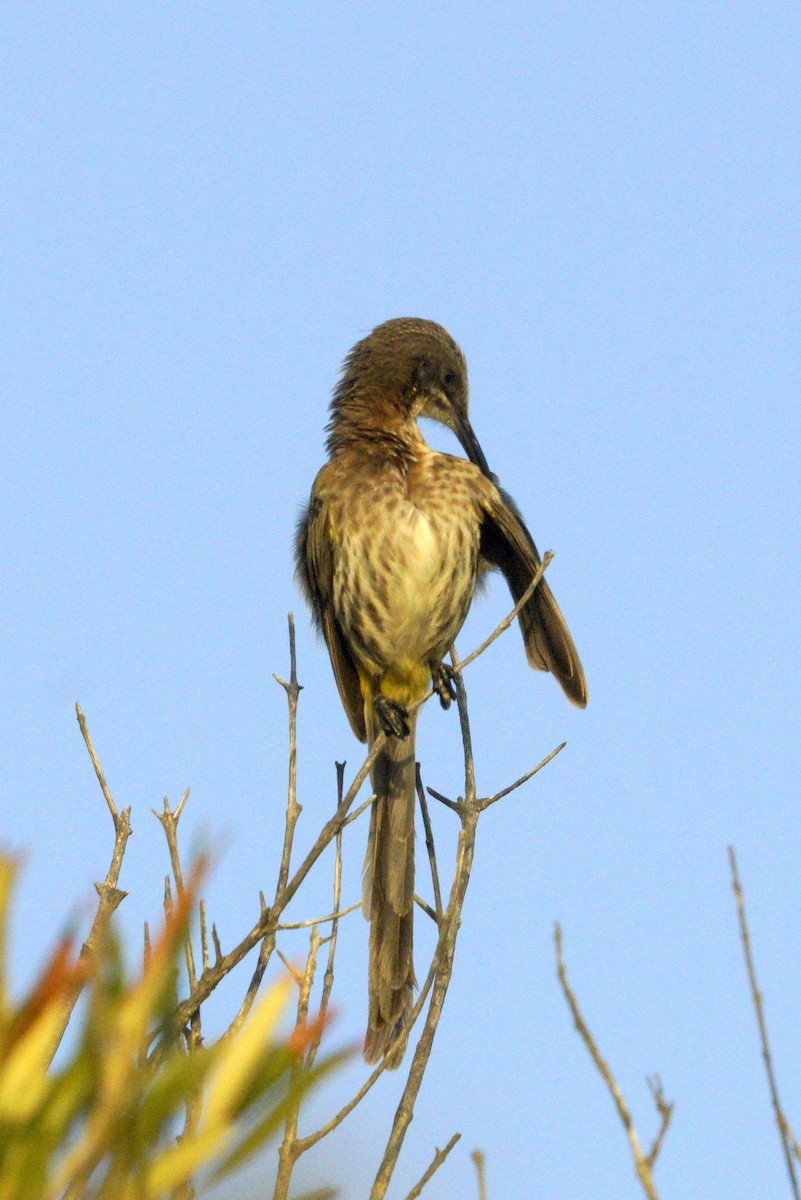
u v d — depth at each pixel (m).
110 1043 3.35
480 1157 6.46
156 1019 4.04
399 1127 7.52
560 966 5.87
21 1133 3.33
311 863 7.41
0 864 3.40
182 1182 3.75
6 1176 3.31
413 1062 7.77
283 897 7.30
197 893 3.50
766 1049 6.25
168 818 8.32
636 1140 5.55
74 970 3.64
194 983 7.52
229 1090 3.60
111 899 7.72
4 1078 3.37
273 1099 3.67
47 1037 3.66
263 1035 3.67
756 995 6.37
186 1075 3.52
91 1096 3.41
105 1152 3.40
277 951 7.31
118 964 3.46
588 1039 5.75
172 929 3.46
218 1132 3.53
